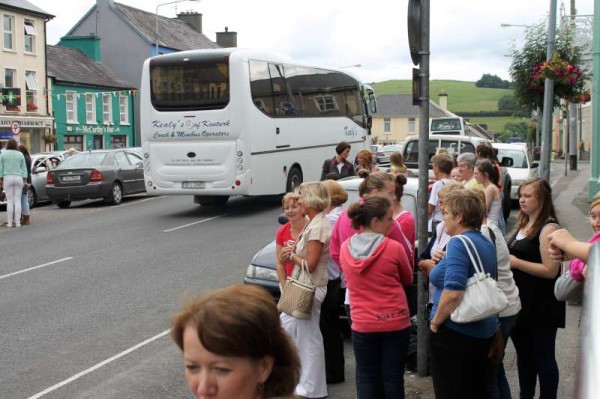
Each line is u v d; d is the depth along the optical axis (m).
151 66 18.64
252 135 18.48
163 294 10.70
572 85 18.47
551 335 5.46
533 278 5.41
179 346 2.17
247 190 18.36
